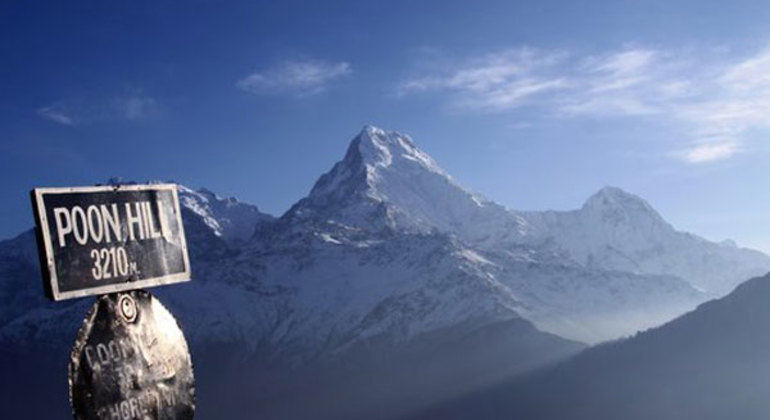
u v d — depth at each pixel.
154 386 15.51
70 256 14.30
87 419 14.41
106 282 14.78
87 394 14.45
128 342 15.16
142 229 15.51
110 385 14.79
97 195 14.89
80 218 14.55
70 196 14.46
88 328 14.58
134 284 15.23
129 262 15.20
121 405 14.92
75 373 14.33
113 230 15.03
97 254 14.70
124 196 15.30
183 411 16.02
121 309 15.13
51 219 14.13
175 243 16.14
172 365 15.88
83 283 14.43
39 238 13.97
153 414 15.44
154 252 15.68
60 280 14.12
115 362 14.91
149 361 15.48
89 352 14.56
